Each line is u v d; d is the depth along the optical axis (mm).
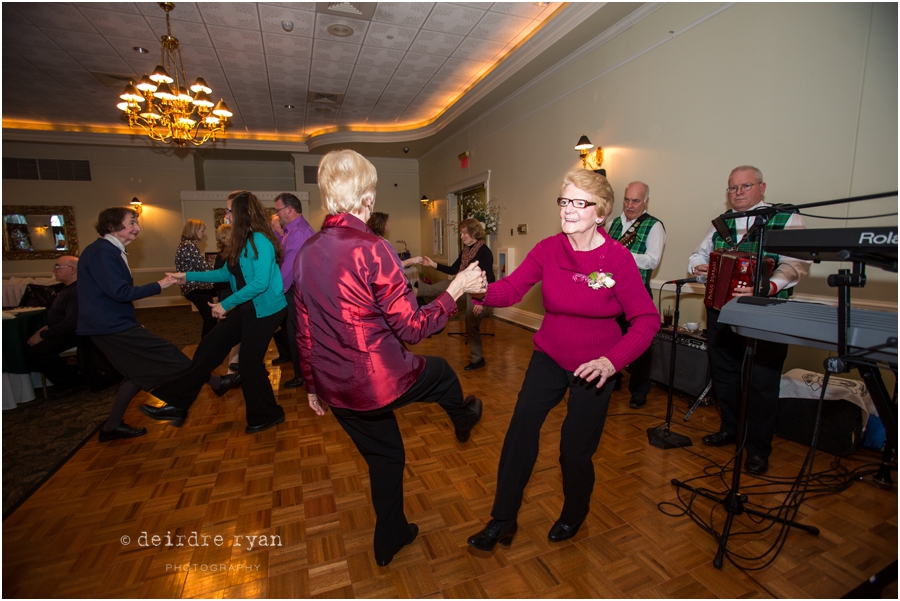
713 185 3072
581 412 1394
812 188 2496
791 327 1199
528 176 5461
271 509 1831
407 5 3922
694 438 2391
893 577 1228
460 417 1607
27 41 4504
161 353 2395
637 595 1338
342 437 2523
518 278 1563
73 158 8258
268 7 3910
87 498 1918
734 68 2883
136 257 8711
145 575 1461
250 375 2498
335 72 5520
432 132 7789
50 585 1414
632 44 3707
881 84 2180
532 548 1556
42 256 8211
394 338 1236
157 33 4371
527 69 4828
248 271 2342
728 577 1404
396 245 10367
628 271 1337
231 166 10211
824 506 1751
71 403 3197
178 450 2377
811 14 2447
